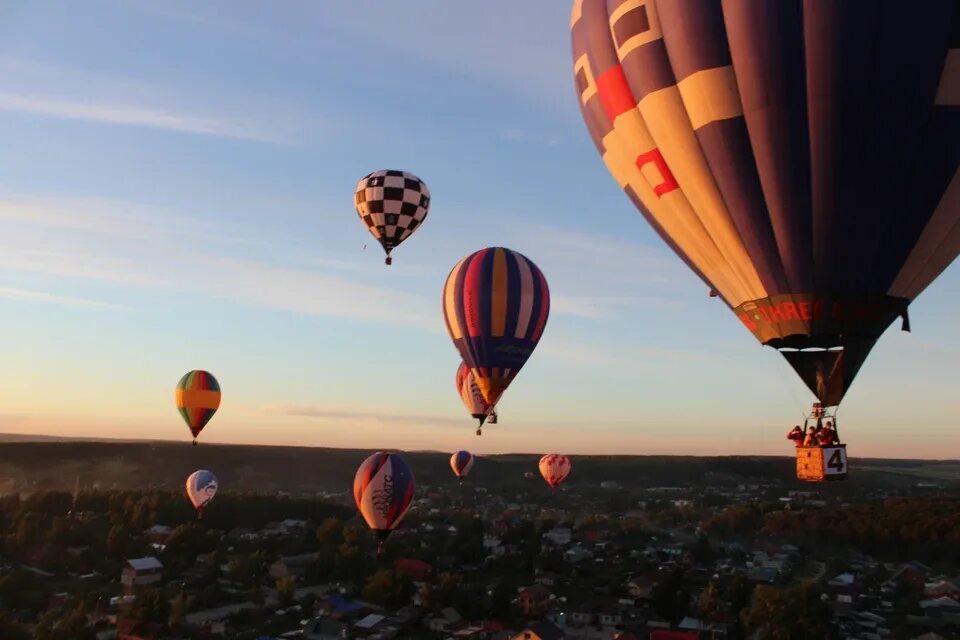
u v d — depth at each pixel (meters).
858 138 15.00
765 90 15.44
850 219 15.38
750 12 15.43
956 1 14.61
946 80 14.72
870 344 16.03
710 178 16.58
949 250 15.98
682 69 16.41
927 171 15.08
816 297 15.77
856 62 14.75
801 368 16.36
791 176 15.54
